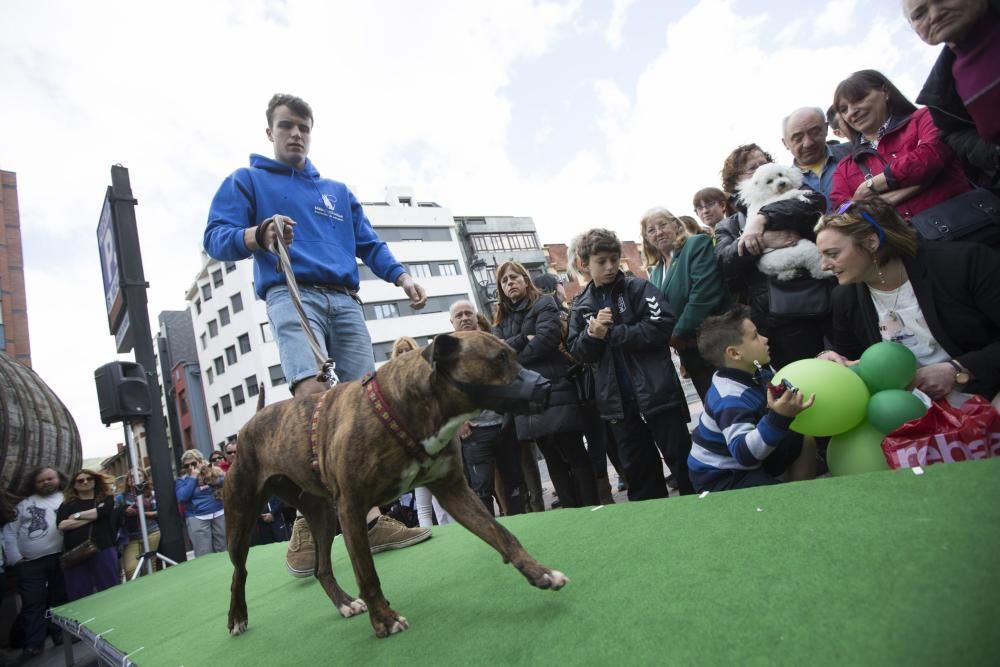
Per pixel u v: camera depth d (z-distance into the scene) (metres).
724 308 3.68
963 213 2.61
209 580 4.06
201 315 37.88
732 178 4.49
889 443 1.93
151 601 3.74
